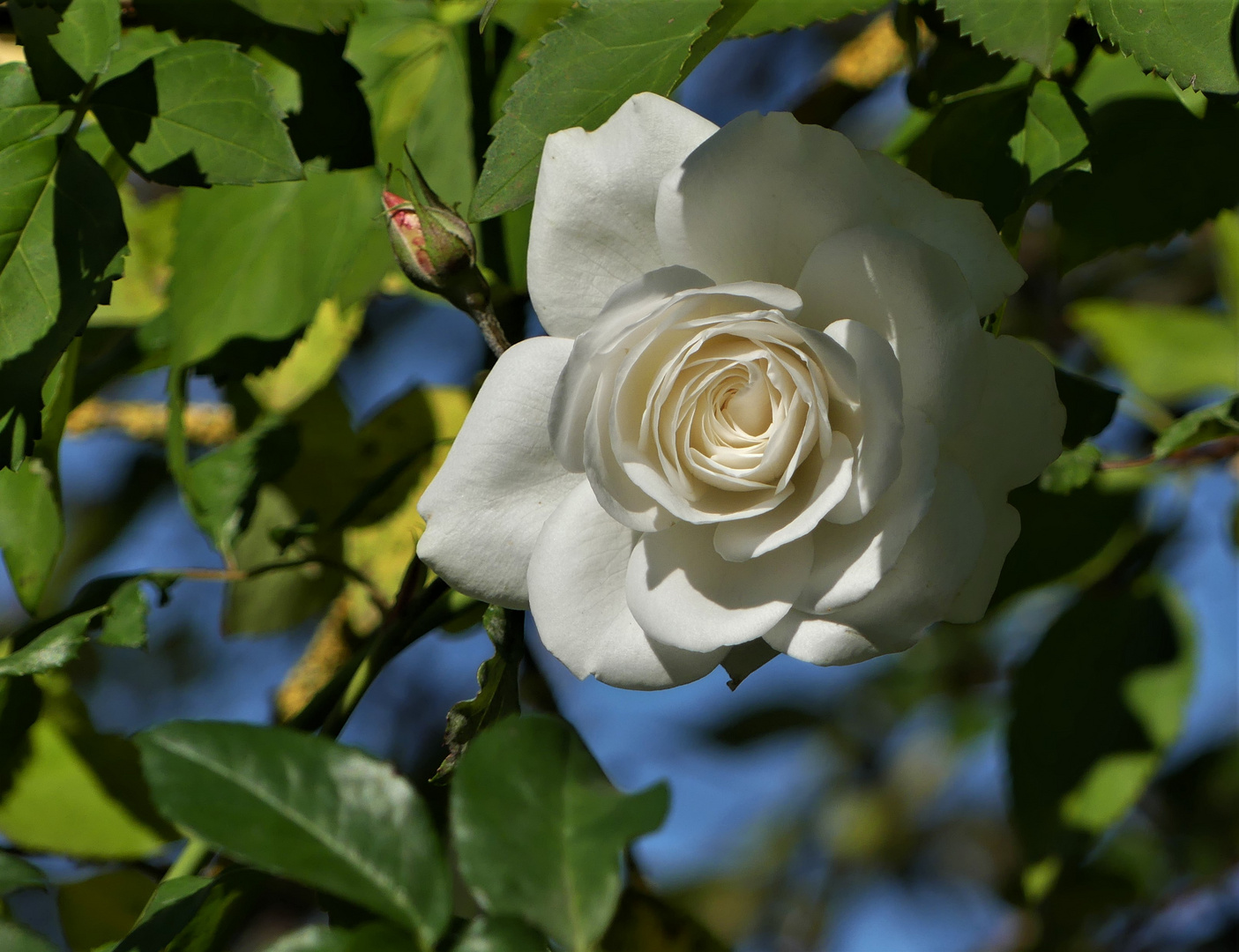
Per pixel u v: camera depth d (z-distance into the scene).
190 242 0.66
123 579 0.63
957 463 0.55
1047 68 0.56
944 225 0.55
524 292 0.66
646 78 0.57
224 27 0.61
